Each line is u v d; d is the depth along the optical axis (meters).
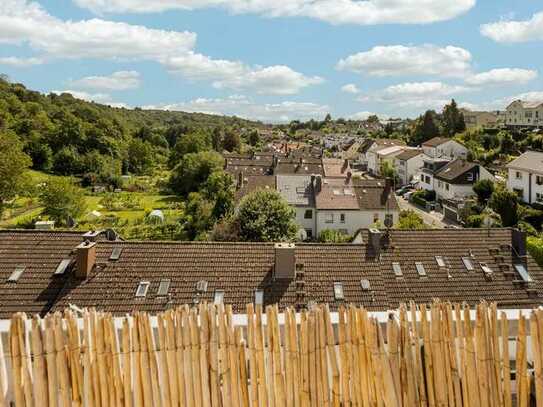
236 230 30.08
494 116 116.25
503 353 3.51
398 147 83.69
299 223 39.44
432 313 3.49
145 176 88.00
